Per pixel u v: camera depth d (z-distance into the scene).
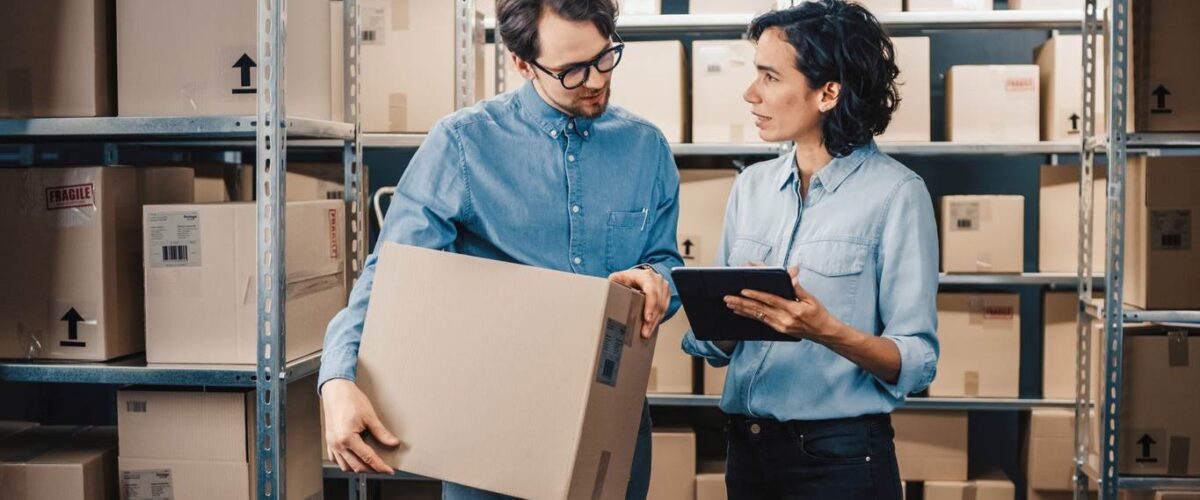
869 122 1.67
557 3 1.31
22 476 2.00
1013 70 2.97
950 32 3.39
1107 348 2.22
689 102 3.20
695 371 3.15
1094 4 2.38
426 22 2.86
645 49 2.95
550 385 1.22
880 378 1.59
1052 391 3.05
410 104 2.87
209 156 3.21
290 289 1.94
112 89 1.99
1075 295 3.03
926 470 3.03
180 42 1.92
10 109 1.96
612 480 1.29
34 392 3.11
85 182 1.97
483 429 1.23
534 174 1.43
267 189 1.86
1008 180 3.40
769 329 1.54
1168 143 2.20
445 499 1.41
